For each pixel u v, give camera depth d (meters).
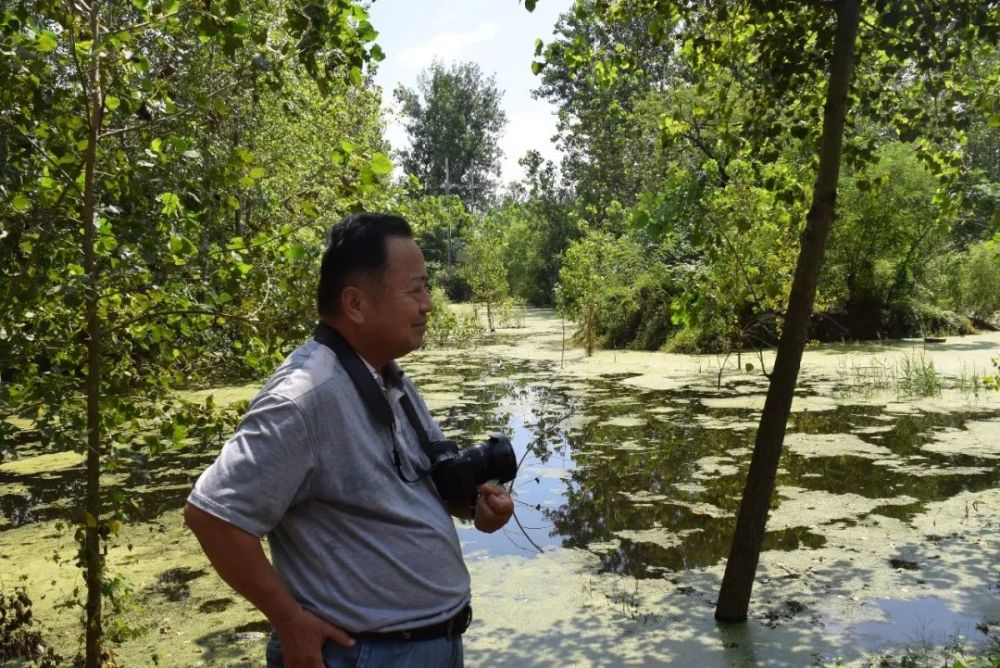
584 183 35.94
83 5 3.58
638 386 13.39
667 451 8.95
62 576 5.79
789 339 4.53
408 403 2.10
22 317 3.75
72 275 3.66
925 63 5.40
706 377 14.13
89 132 3.52
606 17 5.47
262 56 3.54
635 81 6.04
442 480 2.06
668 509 7.01
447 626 1.93
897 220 18.67
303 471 1.78
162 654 4.62
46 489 8.01
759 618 4.82
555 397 12.56
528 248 38.84
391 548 1.87
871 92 5.76
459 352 19.44
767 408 4.65
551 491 7.64
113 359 3.97
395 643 1.86
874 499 7.01
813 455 8.48
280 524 1.89
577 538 6.38
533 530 6.60
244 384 12.62
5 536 6.67
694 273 5.95
